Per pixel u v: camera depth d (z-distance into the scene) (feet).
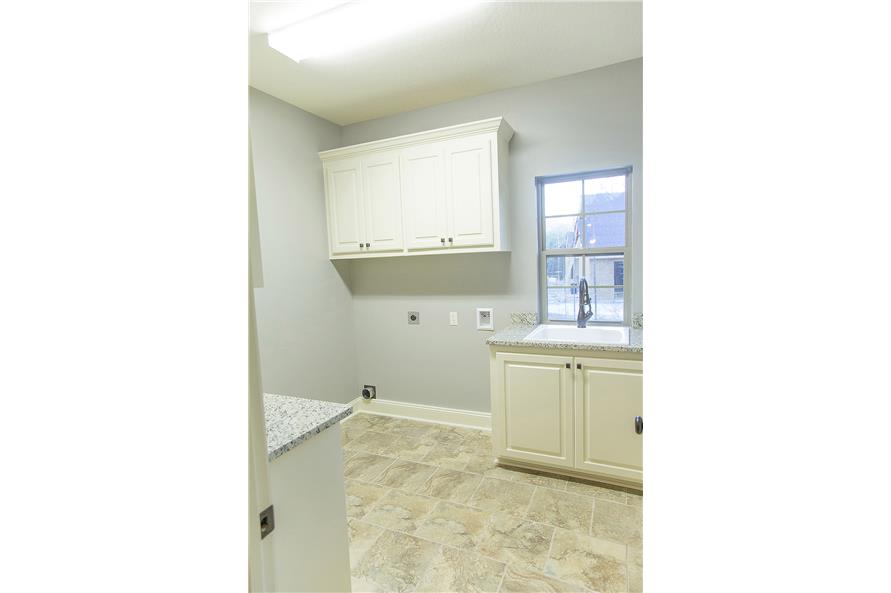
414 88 8.41
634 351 6.43
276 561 3.19
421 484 7.20
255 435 1.94
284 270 8.77
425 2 5.74
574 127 8.11
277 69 7.46
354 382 10.85
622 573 5.06
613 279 8.46
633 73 7.59
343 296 10.46
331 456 3.85
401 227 8.87
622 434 6.64
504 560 5.30
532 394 7.22
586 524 5.98
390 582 4.98
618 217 8.27
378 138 10.01
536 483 7.11
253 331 1.86
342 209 9.49
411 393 10.39
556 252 8.86
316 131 9.64
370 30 6.32
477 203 8.14
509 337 7.59
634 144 7.72
